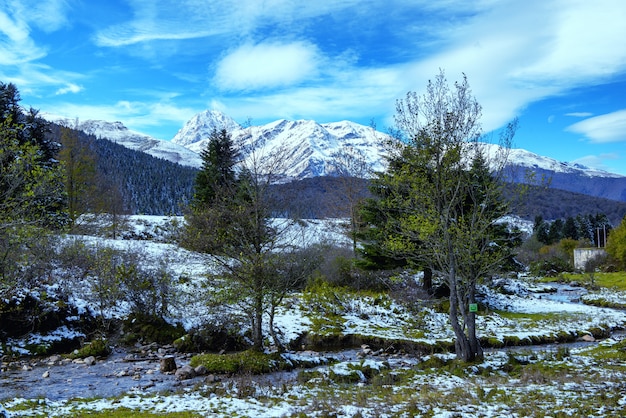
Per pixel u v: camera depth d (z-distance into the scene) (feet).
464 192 57.88
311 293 91.35
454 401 37.24
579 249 252.83
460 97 52.85
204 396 41.52
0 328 58.39
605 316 99.71
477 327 84.53
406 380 48.03
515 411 33.30
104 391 44.14
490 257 57.77
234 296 57.16
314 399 39.83
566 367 52.65
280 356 57.72
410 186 56.29
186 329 69.77
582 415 31.58
